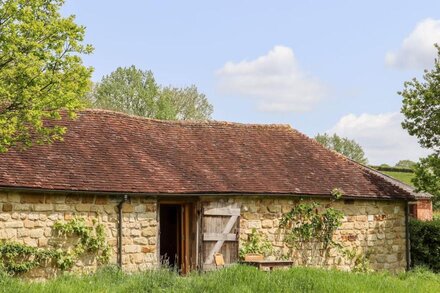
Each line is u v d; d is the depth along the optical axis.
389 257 23.48
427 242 24.88
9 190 16.14
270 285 13.28
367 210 23.09
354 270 22.41
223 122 25.00
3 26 13.34
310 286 13.38
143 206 18.70
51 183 16.80
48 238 16.86
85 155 19.00
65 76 14.13
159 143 21.89
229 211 20.20
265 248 20.73
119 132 21.47
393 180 35.38
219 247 19.95
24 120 14.48
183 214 20.31
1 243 16.03
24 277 16.27
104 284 13.55
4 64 13.73
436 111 24.12
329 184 22.58
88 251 17.56
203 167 21.09
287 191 21.05
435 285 16.02
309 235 21.58
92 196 17.72
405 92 24.73
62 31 13.88
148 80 52.78
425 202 38.66
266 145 24.38
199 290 12.88
